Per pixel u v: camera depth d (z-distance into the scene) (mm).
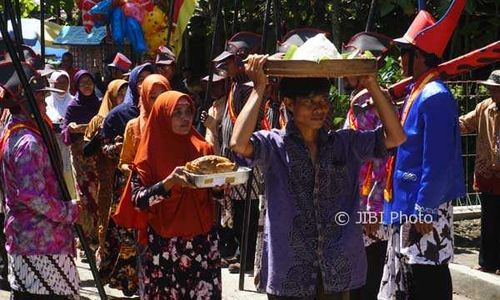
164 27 11422
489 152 8977
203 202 6320
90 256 7008
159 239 6297
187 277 6320
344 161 5094
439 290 6242
